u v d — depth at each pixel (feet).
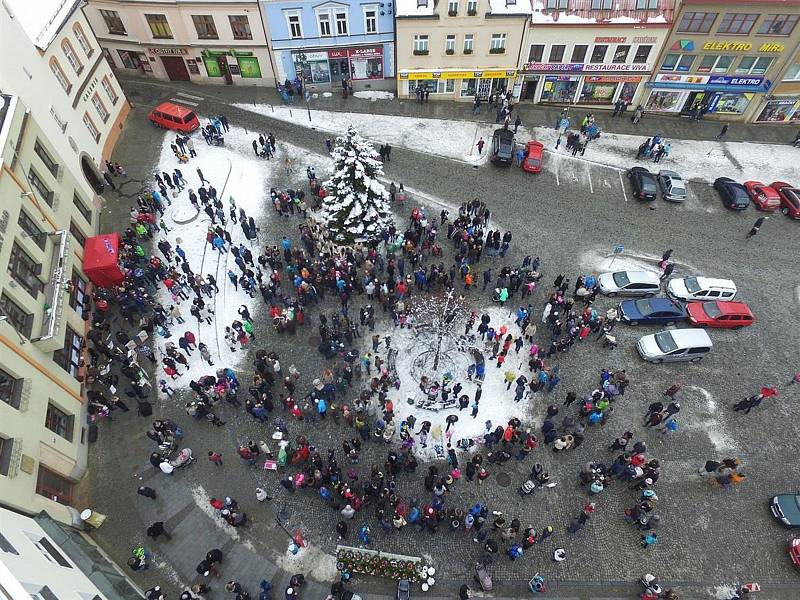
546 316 100.58
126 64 153.89
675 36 135.23
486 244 113.80
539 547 76.84
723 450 88.02
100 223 115.55
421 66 143.64
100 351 91.30
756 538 79.05
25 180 86.33
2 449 65.72
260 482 82.02
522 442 86.69
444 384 89.92
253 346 97.81
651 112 153.17
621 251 115.85
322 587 72.79
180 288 103.71
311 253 110.63
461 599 69.62
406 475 82.79
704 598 73.56
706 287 106.01
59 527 68.64
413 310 102.73
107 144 128.26
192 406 87.25
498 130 138.00
